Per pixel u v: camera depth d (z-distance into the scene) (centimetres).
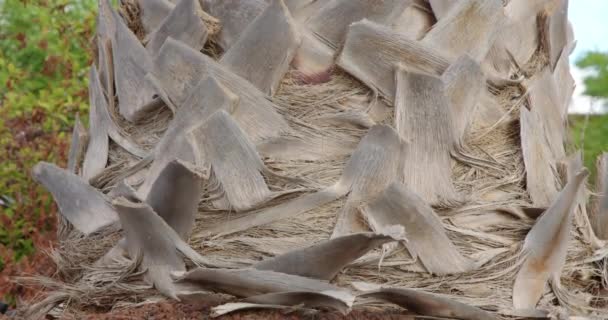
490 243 484
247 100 485
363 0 488
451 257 480
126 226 480
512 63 496
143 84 494
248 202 480
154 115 493
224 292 477
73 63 723
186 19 493
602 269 495
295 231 480
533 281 484
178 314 475
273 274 474
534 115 493
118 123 497
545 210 487
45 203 662
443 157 483
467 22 489
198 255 478
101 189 495
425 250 480
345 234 479
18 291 586
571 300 488
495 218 486
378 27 486
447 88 483
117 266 484
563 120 504
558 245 485
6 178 665
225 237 480
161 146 487
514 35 497
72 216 494
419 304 476
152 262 480
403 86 483
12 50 780
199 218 482
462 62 485
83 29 724
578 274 493
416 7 491
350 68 486
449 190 482
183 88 488
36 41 751
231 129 482
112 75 502
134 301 482
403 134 482
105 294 484
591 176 521
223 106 483
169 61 490
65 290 488
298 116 485
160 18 501
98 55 511
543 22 499
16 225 648
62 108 693
